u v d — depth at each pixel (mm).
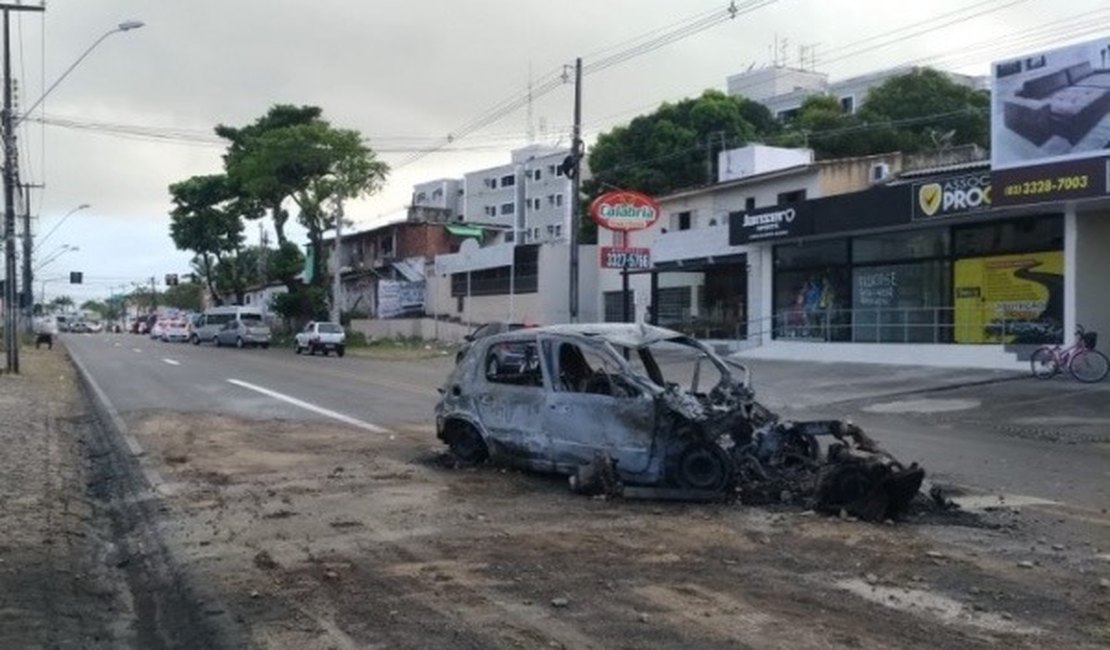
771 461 9891
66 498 10359
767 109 62531
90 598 7008
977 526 8688
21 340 51406
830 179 38406
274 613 6207
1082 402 19078
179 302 137500
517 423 11047
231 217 76250
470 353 11734
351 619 6055
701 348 10797
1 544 8195
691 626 5852
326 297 63250
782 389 24016
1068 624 5945
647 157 56438
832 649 5465
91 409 19828
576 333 10766
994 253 27109
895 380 24453
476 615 6086
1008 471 11969
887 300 30688
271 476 11305
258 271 83625
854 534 8273
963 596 6516
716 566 7254
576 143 34219
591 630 5781
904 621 5973
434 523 8750
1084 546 7977
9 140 29234
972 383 22891
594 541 8031
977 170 31062
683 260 40250
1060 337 25141
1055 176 23250
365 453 13078
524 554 7609
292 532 8469
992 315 27156
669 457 9789
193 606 6547
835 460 9406
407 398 21453
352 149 57219
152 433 15430
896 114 53969
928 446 14312
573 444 10461
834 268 32625
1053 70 23359
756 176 40500
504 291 55094
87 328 110812
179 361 37312
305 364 36031
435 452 13000
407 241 70438
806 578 6938
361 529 8539
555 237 79500
